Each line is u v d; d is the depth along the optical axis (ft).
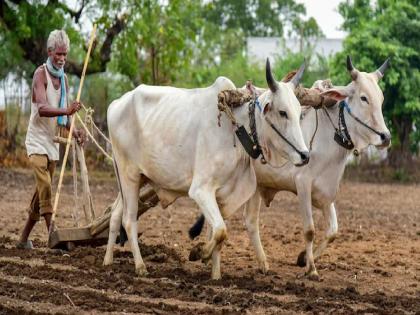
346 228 46.06
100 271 28.86
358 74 30.19
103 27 66.39
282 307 24.79
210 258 27.96
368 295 27.14
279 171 30.60
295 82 27.50
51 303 23.98
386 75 78.95
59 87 31.91
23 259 30.42
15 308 23.03
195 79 91.30
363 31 81.71
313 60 110.42
